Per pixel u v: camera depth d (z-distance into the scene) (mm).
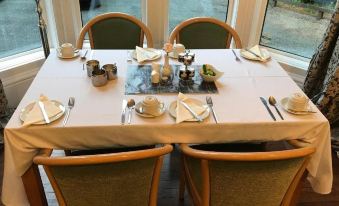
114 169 1050
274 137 1412
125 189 1146
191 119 1345
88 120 1335
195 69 1801
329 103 2309
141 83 1639
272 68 1867
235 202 1224
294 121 1373
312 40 2732
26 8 2615
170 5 2854
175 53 1972
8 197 1393
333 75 2205
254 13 2795
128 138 1355
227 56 2008
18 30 2660
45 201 1540
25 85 2633
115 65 1690
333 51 2262
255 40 2914
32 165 1375
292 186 1229
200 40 2361
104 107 1427
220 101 1506
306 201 1872
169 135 1355
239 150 1605
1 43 2619
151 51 2014
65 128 1292
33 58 2658
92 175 1057
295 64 2764
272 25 2840
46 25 2672
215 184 1169
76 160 956
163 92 1562
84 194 1132
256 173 1098
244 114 1414
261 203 1233
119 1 2887
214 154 1031
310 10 2629
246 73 1791
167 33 2984
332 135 2367
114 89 1579
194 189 1411
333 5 2492
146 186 1186
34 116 1321
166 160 2127
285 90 1631
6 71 2480
